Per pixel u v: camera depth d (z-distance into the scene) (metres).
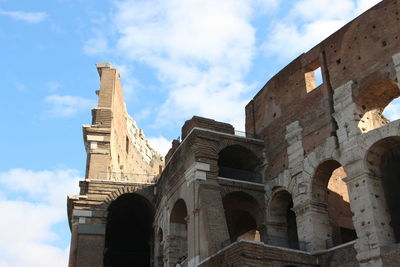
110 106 61.22
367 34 38.62
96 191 52.91
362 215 34.56
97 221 51.28
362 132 36.88
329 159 38.28
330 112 39.41
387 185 38.38
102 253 49.78
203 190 41.41
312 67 43.81
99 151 57.59
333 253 35.94
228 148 45.75
